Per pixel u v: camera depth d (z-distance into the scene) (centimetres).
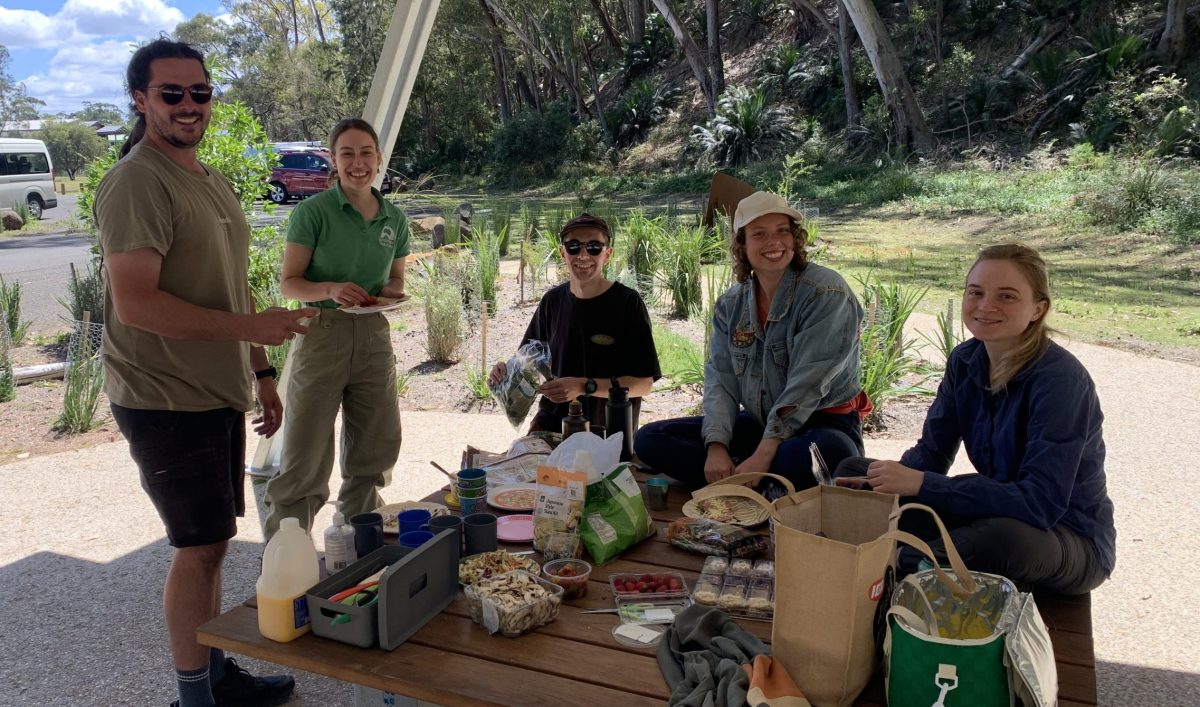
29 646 338
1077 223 1469
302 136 5622
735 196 1080
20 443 602
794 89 3073
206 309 259
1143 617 339
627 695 196
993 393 265
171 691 307
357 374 366
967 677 181
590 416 390
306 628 222
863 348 609
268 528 361
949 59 2592
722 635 219
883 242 1446
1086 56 2245
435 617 233
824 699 192
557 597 231
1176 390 642
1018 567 238
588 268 381
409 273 1079
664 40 4006
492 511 312
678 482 357
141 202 249
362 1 4303
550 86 4656
